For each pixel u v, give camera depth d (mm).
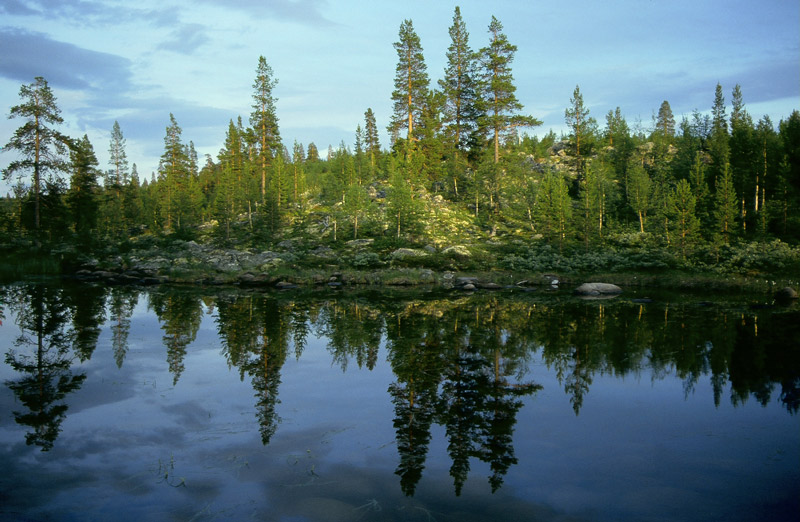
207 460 6625
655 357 13375
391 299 29000
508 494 5723
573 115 71312
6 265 41219
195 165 102250
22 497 5504
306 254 51125
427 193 69562
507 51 63344
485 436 7664
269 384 10523
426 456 6848
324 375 11305
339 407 9023
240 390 10039
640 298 29812
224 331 16891
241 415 8516
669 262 44000
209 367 11930
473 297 30406
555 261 46219
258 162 79312
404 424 8172
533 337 16328
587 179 56781
